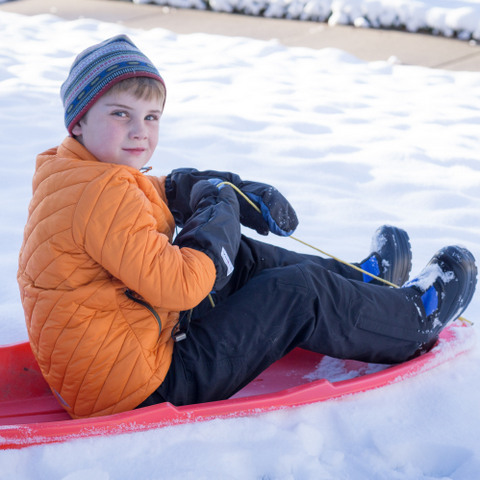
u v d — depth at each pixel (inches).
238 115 177.0
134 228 58.2
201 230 62.6
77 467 57.1
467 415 69.4
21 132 157.0
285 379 74.9
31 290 60.8
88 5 329.4
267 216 72.2
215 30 281.1
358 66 232.8
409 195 136.3
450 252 74.2
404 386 72.9
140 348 60.4
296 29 281.3
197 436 61.4
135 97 61.3
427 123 179.3
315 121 177.9
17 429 57.2
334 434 65.4
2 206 120.5
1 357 68.6
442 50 248.2
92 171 59.0
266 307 65.2
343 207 127.8
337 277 68.6
